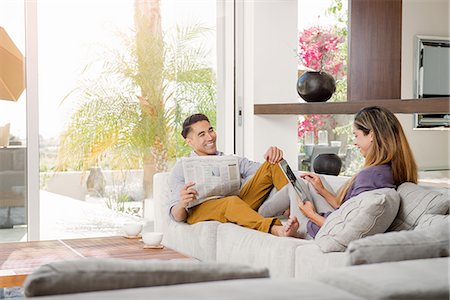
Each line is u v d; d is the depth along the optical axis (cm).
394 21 511
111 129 582
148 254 409
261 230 411
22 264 385
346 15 653
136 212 594
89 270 190
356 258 228
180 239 453
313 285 193
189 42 611
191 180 458
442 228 245
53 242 448
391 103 470
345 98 650
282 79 623
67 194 567
